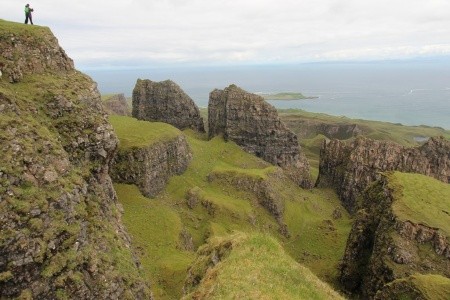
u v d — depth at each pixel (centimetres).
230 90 19062
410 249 7575
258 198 14438
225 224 12706
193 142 17588
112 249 4991
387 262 7606
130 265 5175
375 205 9506
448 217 8100
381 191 9575
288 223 14300
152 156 12562
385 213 8675
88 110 5859
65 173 4725
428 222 7850
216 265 3722
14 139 4247
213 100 19788
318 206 16262
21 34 5900
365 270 8719
